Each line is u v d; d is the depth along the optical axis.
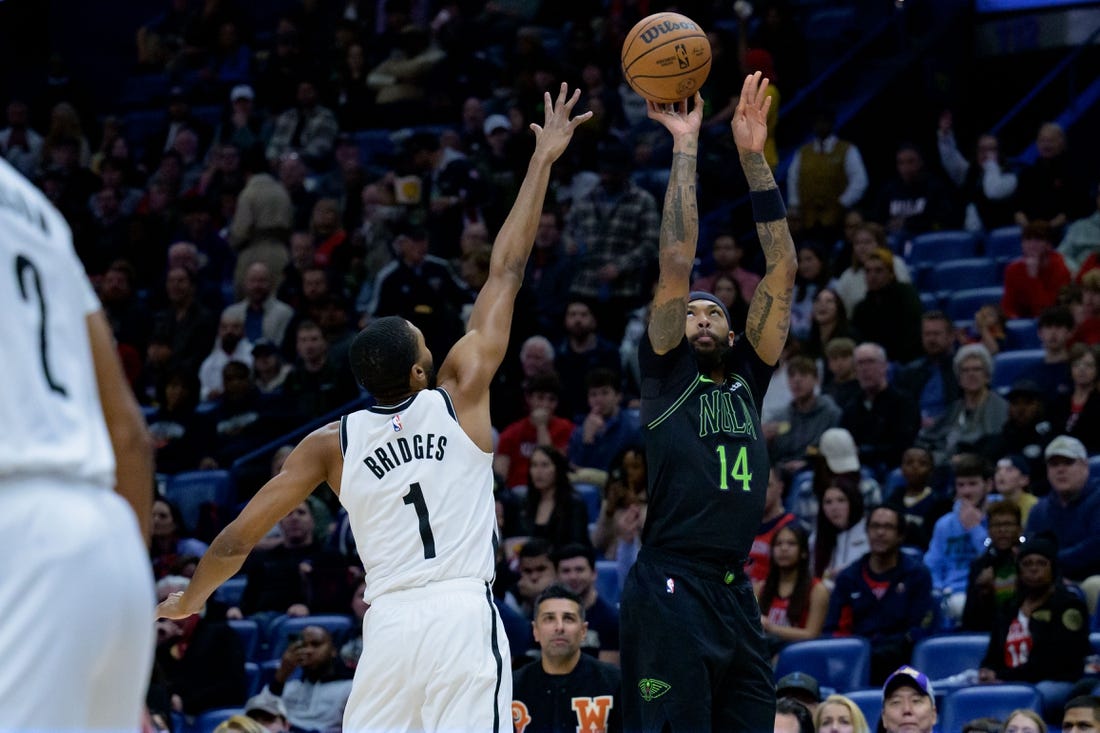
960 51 36.53
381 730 9.23
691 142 10.66
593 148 30.62
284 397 26.47
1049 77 33.38
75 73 41.22
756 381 10.43
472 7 39.28
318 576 21.00
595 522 21.97
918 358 24.41
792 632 18.05
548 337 27.48
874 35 34.81
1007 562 18.11
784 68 33.12
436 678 9.11
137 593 5.14
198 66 40.38
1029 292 25.42
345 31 37.66
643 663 9.88
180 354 28.81
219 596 22.58
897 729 13.74
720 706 10.05
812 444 22.36
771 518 19.20
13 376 5.00
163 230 33.22
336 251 30.23
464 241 28.67
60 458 5.04
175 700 18.61
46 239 5.30
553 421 23.41
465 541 9.38
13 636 4.80
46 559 4.89
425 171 31.17
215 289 30.88
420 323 25.52
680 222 10.23
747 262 30.56
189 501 24.88
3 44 40.12
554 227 28.28
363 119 36.50
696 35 10.95
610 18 35.16
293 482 9.55
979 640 17.41
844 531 19.62
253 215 30.83
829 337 24.39
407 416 9.52
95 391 5.36
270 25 43.19
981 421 21.92
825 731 13.73
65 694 4.88
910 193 29.53
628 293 27.53
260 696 16.78
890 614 18.09
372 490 9.41
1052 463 19.17
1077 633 16.56
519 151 30.89
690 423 10.05
